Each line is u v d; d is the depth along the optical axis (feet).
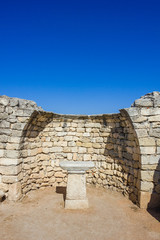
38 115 21.34
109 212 17.04
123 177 21.68
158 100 17.87
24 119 19.29
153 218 15.90
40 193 22.04
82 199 17.98
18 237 12.88
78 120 25.48
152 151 17.79
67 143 25.48
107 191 22.91
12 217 15.76
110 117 23.39
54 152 25.05
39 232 13.57
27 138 21.38
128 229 14.16
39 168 23.73
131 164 20.34
